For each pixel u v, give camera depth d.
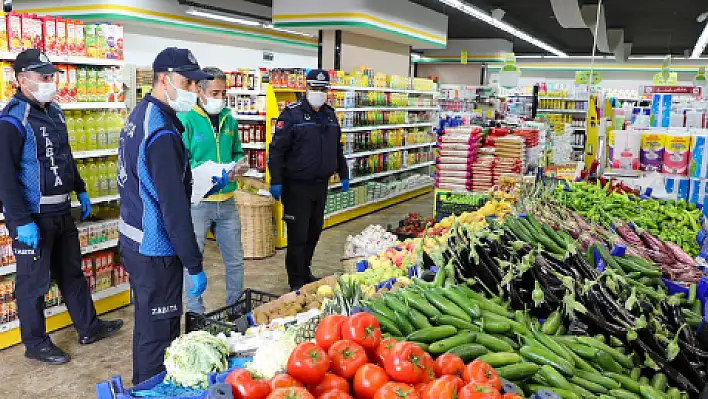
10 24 4.15
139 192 2.87
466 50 21.81
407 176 12.04
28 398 3.66
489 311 2.41
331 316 1.93
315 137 5.54
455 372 1.81
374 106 9.94
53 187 4.08
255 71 7.26
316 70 5.46
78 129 4.71
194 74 2.92
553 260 2.95
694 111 6.66
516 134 6.70
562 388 2.07
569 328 2.55
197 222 4.64
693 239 4.16
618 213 4.37
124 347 4.45
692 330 2.73
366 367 1.72
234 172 4.34
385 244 5.36
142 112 2.87
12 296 4.36
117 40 4.96
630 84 27.72
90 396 3.72
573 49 27.45
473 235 2.69
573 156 13.77
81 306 4.42
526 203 3.93
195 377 2.13
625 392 2.19
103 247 4.97
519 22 19.77
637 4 15.98
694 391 2.40
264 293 3.59
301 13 11.02
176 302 3.03
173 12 13.85
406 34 12.62
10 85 4.21
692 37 22.84
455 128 6.50
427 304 2.28
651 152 5.34
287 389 1.56
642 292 2.97
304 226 5.75
